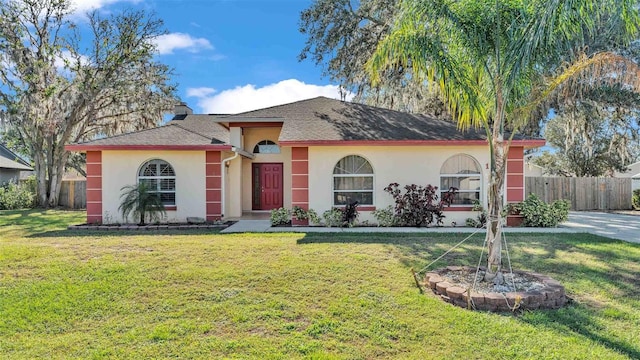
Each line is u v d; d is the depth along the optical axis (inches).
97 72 756.6
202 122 653.3
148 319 171.6
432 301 191.9
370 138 455.5
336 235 377.7
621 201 750.5
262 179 616.1
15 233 422.6
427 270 242.8
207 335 157.2
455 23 213.9
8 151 1012.5
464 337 155.6
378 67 228.8
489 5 211.5
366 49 622.2
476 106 221.9
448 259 273.3
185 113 727.7
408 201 454.3
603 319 173.3
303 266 244.1
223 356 140.5
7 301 188.5
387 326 165.5
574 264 264.7
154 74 805.2
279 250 288.7
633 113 666.2
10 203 755.4
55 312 177.6
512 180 461.4
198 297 195.5
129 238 349.1
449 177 468.1
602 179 751.1
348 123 506.0
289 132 475.2
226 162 533.6
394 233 394.6
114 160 477.1
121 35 757.9
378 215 454.9
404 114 548.7
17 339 153.5
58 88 721.0
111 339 153.3
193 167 485.1
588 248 314.3
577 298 201.0
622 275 239.6
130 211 463.8
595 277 234.5
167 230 439.8
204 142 486.0
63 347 146.9
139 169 482.0
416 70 228.4
